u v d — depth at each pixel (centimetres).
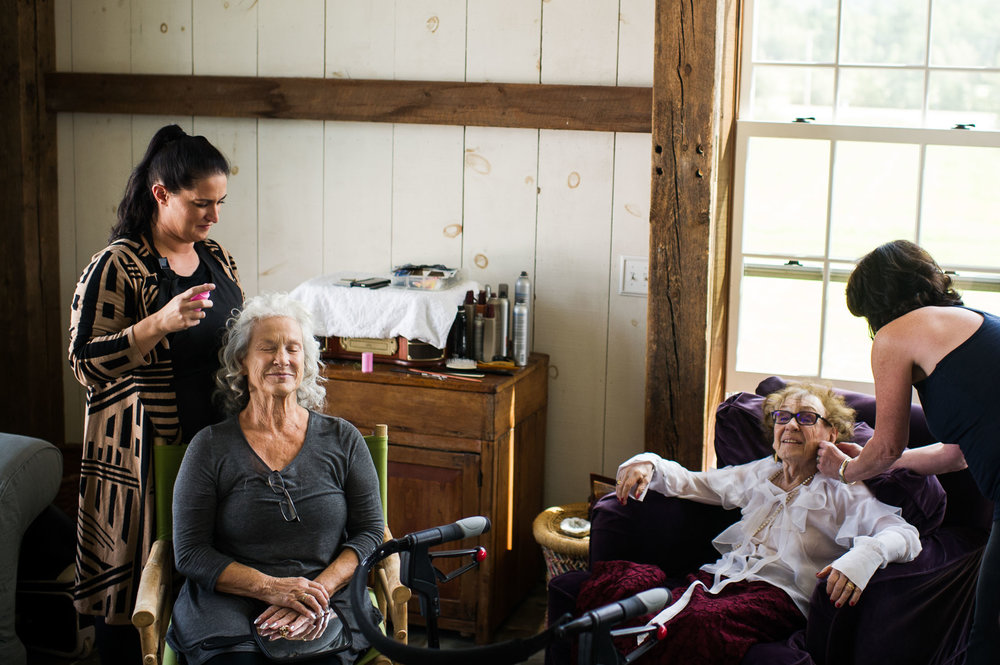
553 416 337
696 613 217
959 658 228
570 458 338
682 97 274
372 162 341
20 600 280
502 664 147
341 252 349
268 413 222
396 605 212
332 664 202
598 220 323
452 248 338
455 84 324
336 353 308
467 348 308
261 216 354
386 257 345
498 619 303
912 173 297
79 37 363
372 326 301
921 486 229
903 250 212
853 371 308
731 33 288
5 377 371
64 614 278
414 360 300
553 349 333
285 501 216
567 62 319
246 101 343
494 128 327
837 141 300
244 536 215
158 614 205
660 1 271
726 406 266
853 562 211
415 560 185
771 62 304
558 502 341
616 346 327
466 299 307
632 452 332
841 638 211
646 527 251
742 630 216
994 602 195
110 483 231
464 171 332
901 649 213
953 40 293
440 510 293
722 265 300
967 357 199
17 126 357
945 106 296
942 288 211
